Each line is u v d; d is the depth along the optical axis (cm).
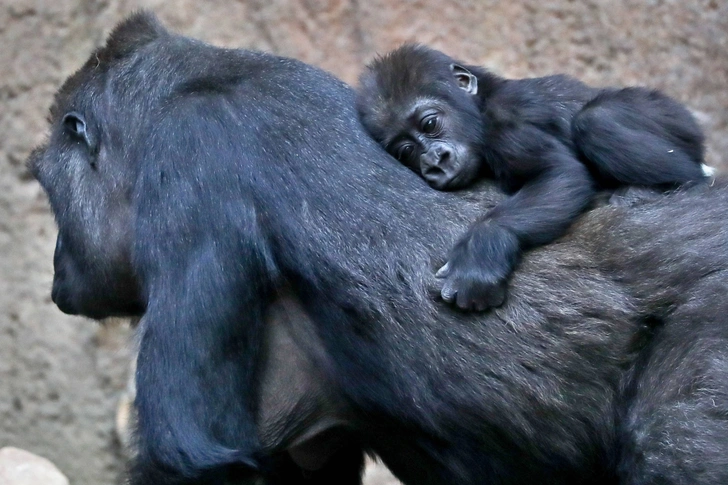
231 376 930
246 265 935
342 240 938
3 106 1722
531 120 984
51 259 1717
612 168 964
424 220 949
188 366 912
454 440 929
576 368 897
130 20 1121
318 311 946
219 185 945
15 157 1719
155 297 936
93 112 1065
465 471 940
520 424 905
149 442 917
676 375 853
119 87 1060
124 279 1063
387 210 949
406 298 923
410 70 1031
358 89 1057
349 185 957
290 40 1717
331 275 934
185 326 916
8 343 1728
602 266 912
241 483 921
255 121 977
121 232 1040
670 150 969
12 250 1725
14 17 1717
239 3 1717
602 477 920
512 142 974
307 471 1084
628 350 893
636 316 895
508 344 905
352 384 952
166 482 909
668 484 820
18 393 1728
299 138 974
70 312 1116
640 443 843
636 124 971
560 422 899
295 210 945
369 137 1015
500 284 902
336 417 1006
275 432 990
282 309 973
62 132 1097
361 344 934
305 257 938
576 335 898
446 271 912
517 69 1730
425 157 988
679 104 1023
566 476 920
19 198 1720
